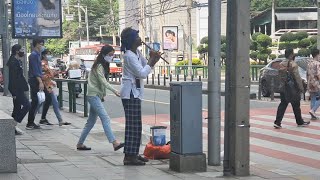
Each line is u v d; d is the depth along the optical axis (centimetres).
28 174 712
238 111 708
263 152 953
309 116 1477
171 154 764
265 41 4053
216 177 710
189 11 4381
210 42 773
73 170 746
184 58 5194
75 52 6156
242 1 698
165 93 2697
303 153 939
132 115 787
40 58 1202
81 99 2189
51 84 1277
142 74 770
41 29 1530
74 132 1179
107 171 745
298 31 4538
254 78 3253
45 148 942
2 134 712
